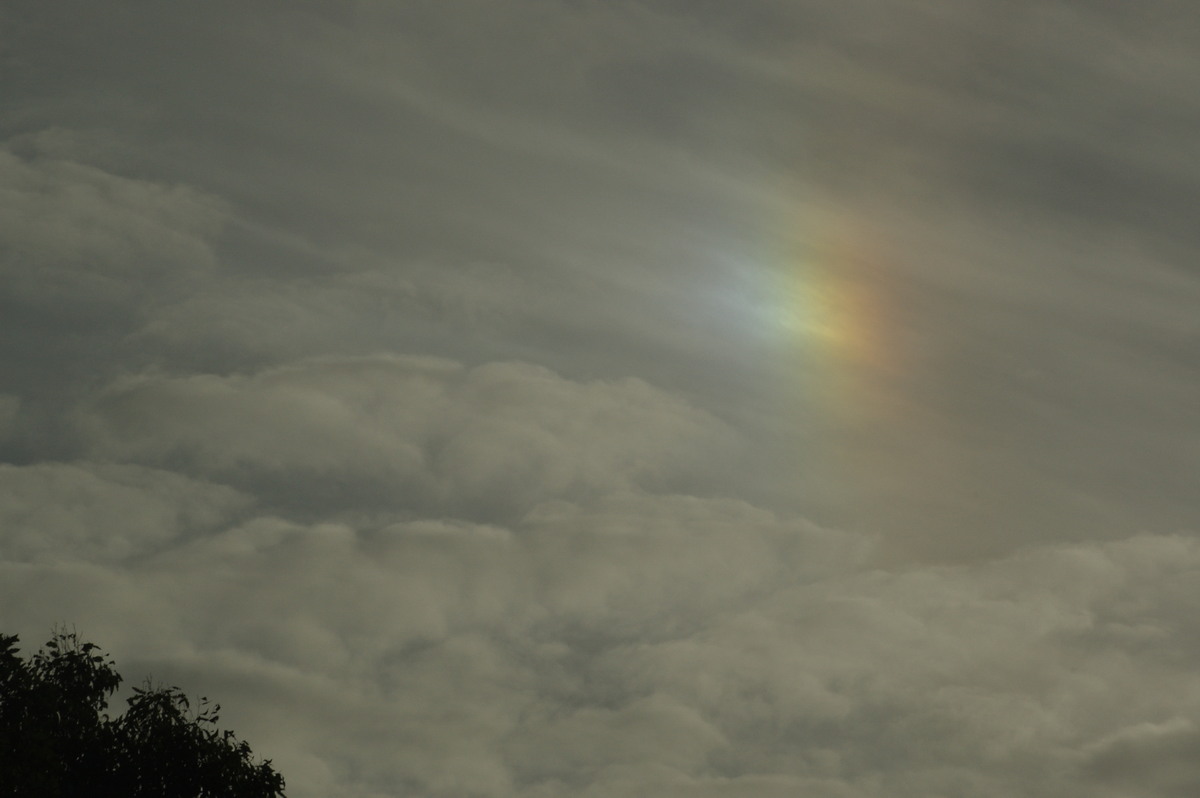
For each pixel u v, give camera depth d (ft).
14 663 215.92
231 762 221.05
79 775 214.69
